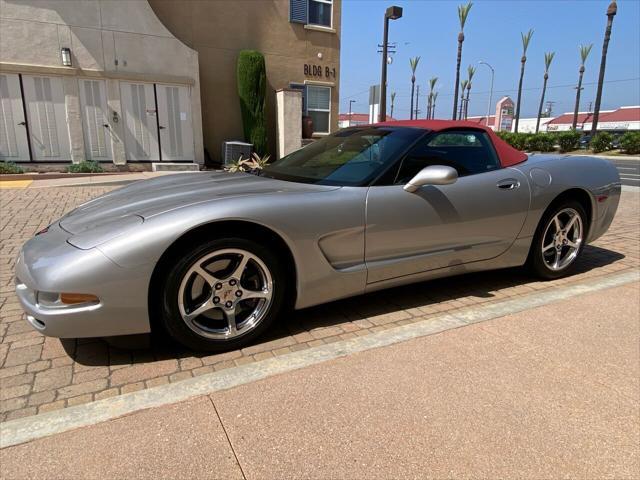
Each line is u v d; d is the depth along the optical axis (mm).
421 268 3156
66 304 2273
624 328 2959
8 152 10781
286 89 13422
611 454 1866
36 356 2596
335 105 15578
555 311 3219
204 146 13406
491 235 3412
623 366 2516
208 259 2482
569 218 3877
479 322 3035
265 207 2582
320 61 14867
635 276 3992
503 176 3447
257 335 2713
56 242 2484
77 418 2031
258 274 2695
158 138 12188
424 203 3062
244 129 13445
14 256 4504
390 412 2096
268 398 2189
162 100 12062
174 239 2352
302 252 2695
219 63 13234
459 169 3326
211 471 1741
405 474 1744
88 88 11203
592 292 3592
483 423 2037
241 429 1970
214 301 2559
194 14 12695
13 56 10336
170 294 2406
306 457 1818
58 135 11125
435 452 1857
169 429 1964
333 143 3682
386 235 2965
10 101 10578
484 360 2555
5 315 3127
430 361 2539
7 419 2039
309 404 2145
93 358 2576
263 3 13586
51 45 10633
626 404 2188
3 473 1716
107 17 11047
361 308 3295
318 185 2965
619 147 27922
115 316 2324
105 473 1721
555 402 2193
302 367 2467
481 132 3564
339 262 2863
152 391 2242
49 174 10320
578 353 2645
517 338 2814
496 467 1787
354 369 2447
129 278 2299
